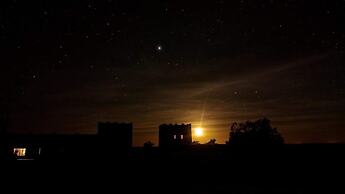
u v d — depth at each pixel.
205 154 19.75
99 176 17.50
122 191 14.48
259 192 13.69
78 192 14.23
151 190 14.66
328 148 17.84
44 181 16.25
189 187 15.25
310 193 13.34
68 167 18.25
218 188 14.81
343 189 13.98
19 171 17.30
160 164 19.19
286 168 17.77
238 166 18.64
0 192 13.99
